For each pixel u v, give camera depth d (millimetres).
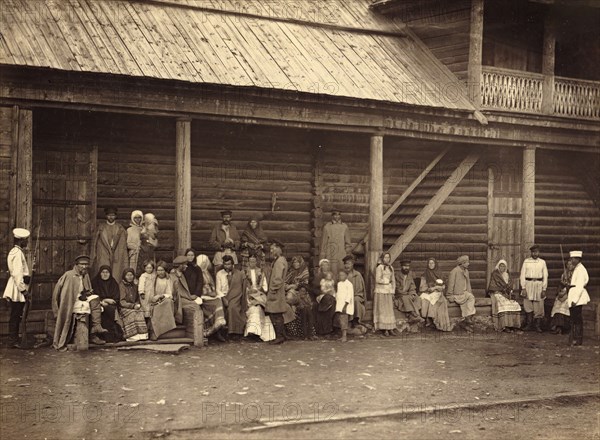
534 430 9234
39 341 13703
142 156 17156
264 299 14922
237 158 18484
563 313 17344
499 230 20531
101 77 14398
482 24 18750
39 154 15664
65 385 10625
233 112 15797
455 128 18375
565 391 11250
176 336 14180
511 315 17688
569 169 21875
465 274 18000
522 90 19234
